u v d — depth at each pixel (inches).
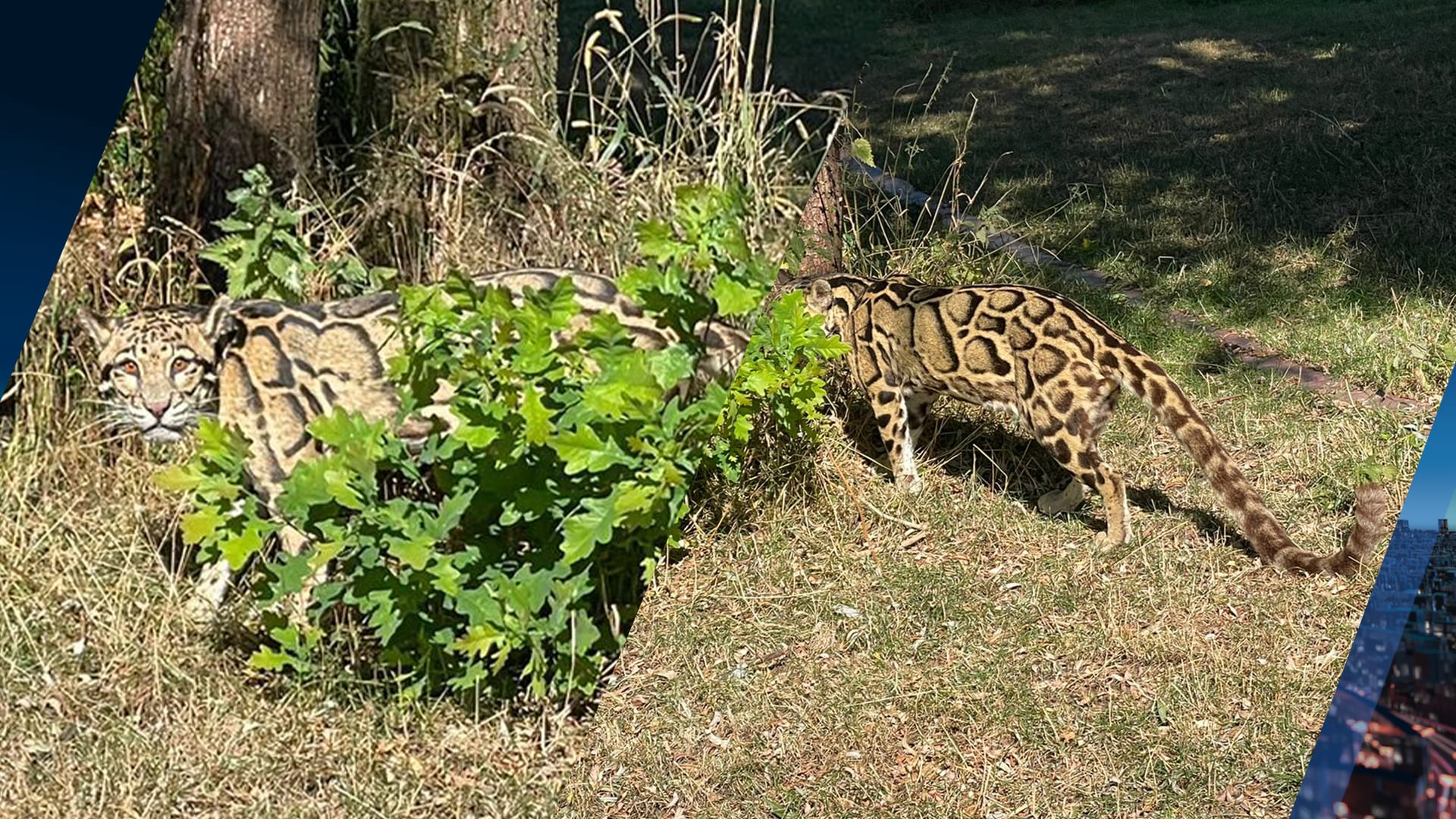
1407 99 209.6
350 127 237.1
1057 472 165.2
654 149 206.1
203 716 146.6
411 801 133.0
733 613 135.3
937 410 181.8
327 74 239.1
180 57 208.7
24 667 153.9
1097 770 113.3
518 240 214.1
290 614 156.3
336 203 213.8
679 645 132.9
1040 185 201.6
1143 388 153.9
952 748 117.1
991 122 211.0
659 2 221.8
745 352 148.5
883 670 126.1
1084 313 161.0
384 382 168.2
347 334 170.2
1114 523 147.4
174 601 162.2
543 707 137.7
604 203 206.4
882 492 157.2
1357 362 164.6
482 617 135.7
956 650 127.6
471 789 132.1
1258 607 128.7
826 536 145.1
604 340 131.6
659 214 195.8
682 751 123.2
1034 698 121.1
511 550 141.3
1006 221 196.7
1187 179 198.1
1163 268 187.6
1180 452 161.5
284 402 168.6
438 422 158.9
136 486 179.6
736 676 128.3
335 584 141.3
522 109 222.8
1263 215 192.2
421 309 137.3
